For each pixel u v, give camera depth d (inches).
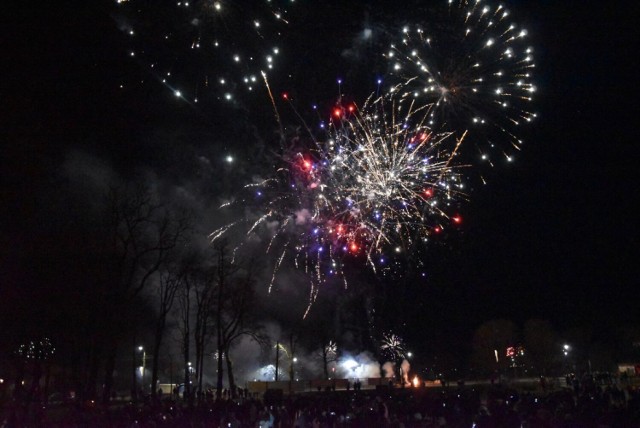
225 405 1299.2
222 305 2427.4
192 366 3631.9
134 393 1991.9
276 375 3120.1
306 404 1146.0
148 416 1109.7
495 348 3225.9
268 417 1010.1
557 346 3213.6
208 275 2407.7
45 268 1406.3
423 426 869.2
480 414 812.0
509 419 742.5
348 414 1000.2
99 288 1577.3
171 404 1475.1
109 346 1630.2
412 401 1165.1
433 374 3368.6
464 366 3324.3
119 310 1652.3
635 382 2213.3
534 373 3169.3
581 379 2087.8
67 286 1457.9
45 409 1435.8
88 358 1750.7
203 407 1263.5
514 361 3218.5
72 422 1194.0
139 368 3196.4
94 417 1177.4
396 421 869.2
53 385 2235.5
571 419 725.3
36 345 1464.1
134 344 2265.0
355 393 1941.4
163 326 2156.7
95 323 1558.8
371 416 901.2
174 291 2193.7
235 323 2640.3
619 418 767.1
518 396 1204.5
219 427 1024.9
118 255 1696.6
